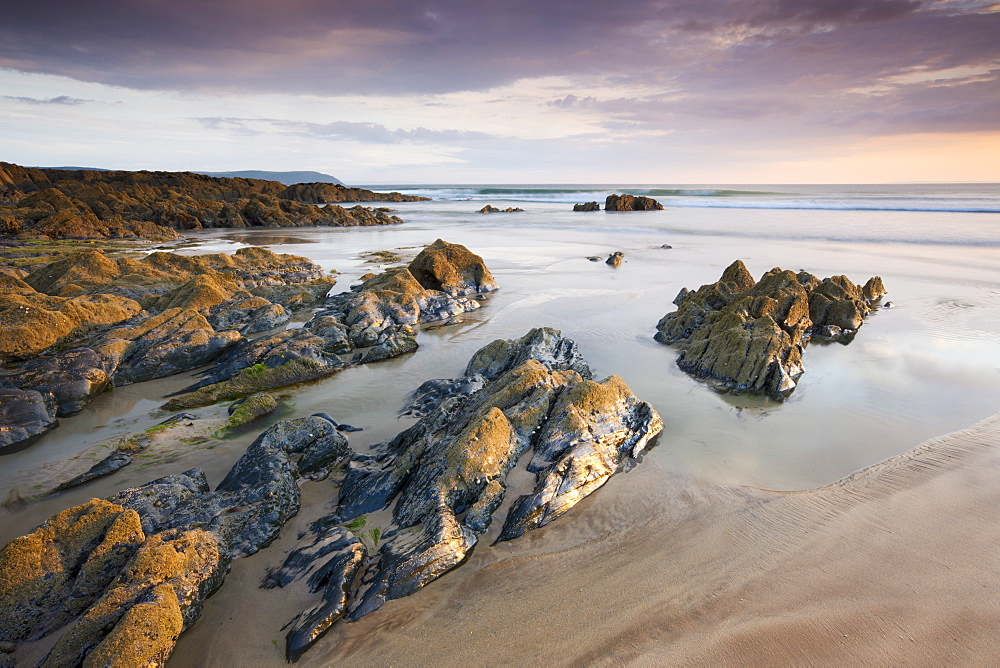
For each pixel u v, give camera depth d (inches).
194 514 314.3
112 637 221.8
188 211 2474.2
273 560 296.7
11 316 615.8
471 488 326.3
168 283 948.0
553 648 232.1
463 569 284.2
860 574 268.8
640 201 2962.6
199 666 234.1
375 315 756.6
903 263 1167.6
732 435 429.4
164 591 246.4
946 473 359.6
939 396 493.0
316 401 517.3
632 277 1080.8
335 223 2508.6
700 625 241.0
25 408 463.5
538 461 360.5
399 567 272.8
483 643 236.2
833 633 233.3
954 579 261.1
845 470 373.4
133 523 282.0
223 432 450.6
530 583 272.5
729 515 323.9
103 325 692.1
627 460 389.1
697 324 688.4
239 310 776.9
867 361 591.2
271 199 2748.5
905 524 307.3
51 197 2133.4
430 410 479.5
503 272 1165.1
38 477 386.6
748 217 2250.2
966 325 710.5
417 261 981.2
